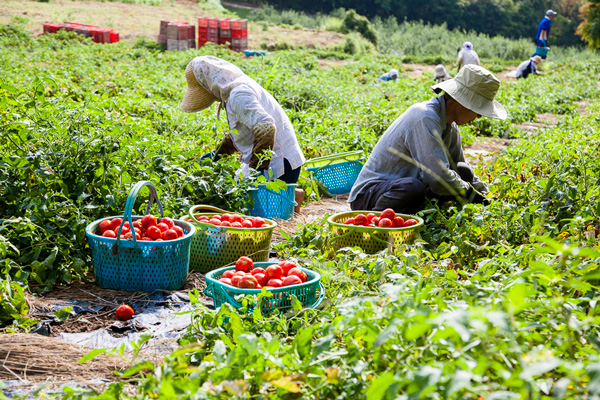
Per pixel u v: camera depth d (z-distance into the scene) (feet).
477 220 14.20
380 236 14.40
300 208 20.12
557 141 26.55
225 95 17.69
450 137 17.31
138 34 103.19
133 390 8.73
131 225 12.54
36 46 74.90
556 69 93.20
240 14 183.73
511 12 248.52
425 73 80.18
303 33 132.57
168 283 12.94
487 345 6.34
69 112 18.33
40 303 11.81
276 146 18.26
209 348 9.35
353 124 31.12
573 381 6.03
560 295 8.14
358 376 7.04
